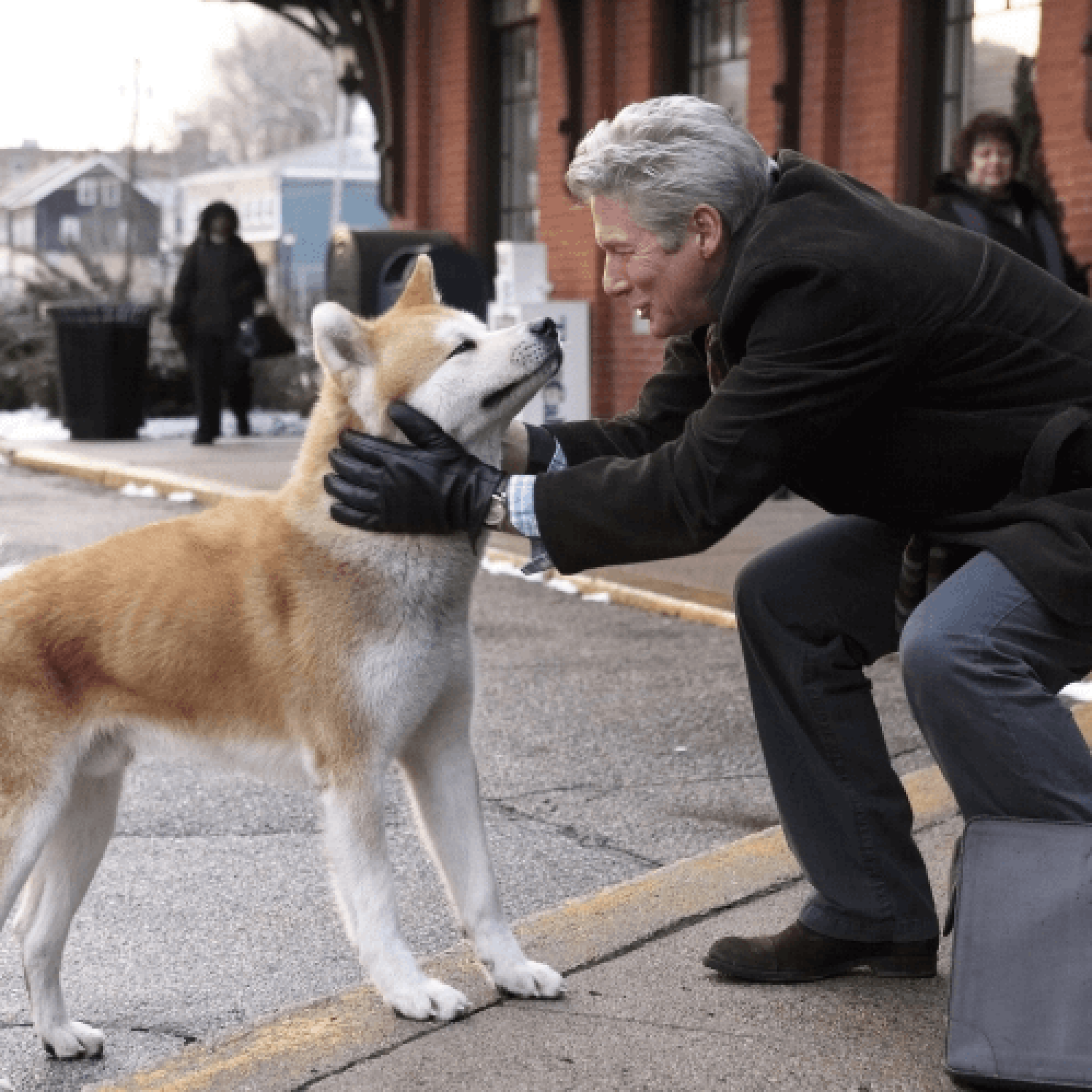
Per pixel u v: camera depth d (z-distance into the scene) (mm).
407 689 3307
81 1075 3336
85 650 3322
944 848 4207
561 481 3150
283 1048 3186
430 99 15734
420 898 4281
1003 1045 2893
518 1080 3027
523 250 12422
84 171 58188
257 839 4750
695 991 3432
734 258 3084
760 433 2969
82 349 15414
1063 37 9797
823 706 3410
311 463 3436
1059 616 2943
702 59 12984
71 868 3432
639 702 6168
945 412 3053
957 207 7680
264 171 55438
